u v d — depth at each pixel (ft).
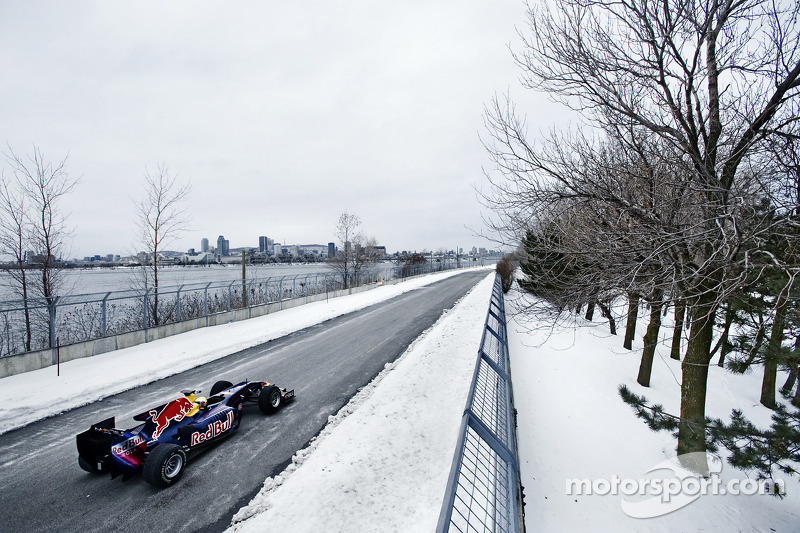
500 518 12.86
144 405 28.25
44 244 51.60
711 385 40.22
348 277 134.92
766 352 20.36
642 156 19.24
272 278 73.56
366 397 28.40
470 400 14.43
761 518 18.56
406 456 19.72
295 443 22.07
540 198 21.91
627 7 18.48
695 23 16.72
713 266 18.02
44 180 50.93
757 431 16.37
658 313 35.81
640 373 36.91
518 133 22.20
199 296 71.05
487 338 29.55
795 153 16.67
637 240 19.19
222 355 41.70
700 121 18.21
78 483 18.63
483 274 195.42
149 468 17.66
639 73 19.22
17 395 29.37
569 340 50.78
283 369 36.29
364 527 14.70
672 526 17.17
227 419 22.66
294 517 15.37
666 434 25.99
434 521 14.89
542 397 30.42
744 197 16.01
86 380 32.83
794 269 13.67
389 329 53.52
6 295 59.31
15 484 18.58
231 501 17.03
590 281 21.49
